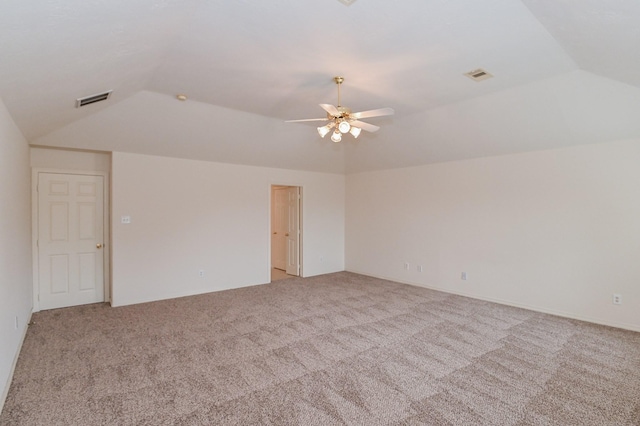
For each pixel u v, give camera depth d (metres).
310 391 2.46
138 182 4.83
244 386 2.53
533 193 4.50
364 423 2.09
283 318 4.14
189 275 5.31
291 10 2.17
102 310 4.45
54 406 2.26
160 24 2.20
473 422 2.11
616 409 2.25
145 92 3.75
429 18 2.26
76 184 4.62
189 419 2.12
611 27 2.15
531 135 4.20
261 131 5.04
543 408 2.26
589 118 3.63
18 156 3.23
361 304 4.78
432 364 2.90
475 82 3.42
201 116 4.36
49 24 1.69
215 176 5.59
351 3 2.09
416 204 5.98
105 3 1.71
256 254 6.09
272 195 7.87
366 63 2.97
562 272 4.26
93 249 4.77
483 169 5.03
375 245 6.77
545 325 3.90
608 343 3.36
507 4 2.11
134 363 2.90
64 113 3.42
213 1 2.07
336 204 7.35
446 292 5.48
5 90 2.26
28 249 3.99
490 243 4.96
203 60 2.92
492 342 3.39
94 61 2.39
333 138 3.46
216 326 3.85
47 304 4.45
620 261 3.82
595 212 3.99
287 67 3.06
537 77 3.30
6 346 2.50
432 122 4.64
